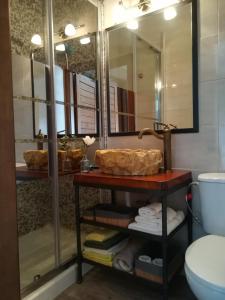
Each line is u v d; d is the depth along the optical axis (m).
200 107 1.69
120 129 2.10
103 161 1.65
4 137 1.11
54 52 1.74
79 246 1.75
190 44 1.71
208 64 1.65
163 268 1.38
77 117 1.94
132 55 2.00
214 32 1.62
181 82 1.77
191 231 1.72
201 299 1.03
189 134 1.75
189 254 1.19
